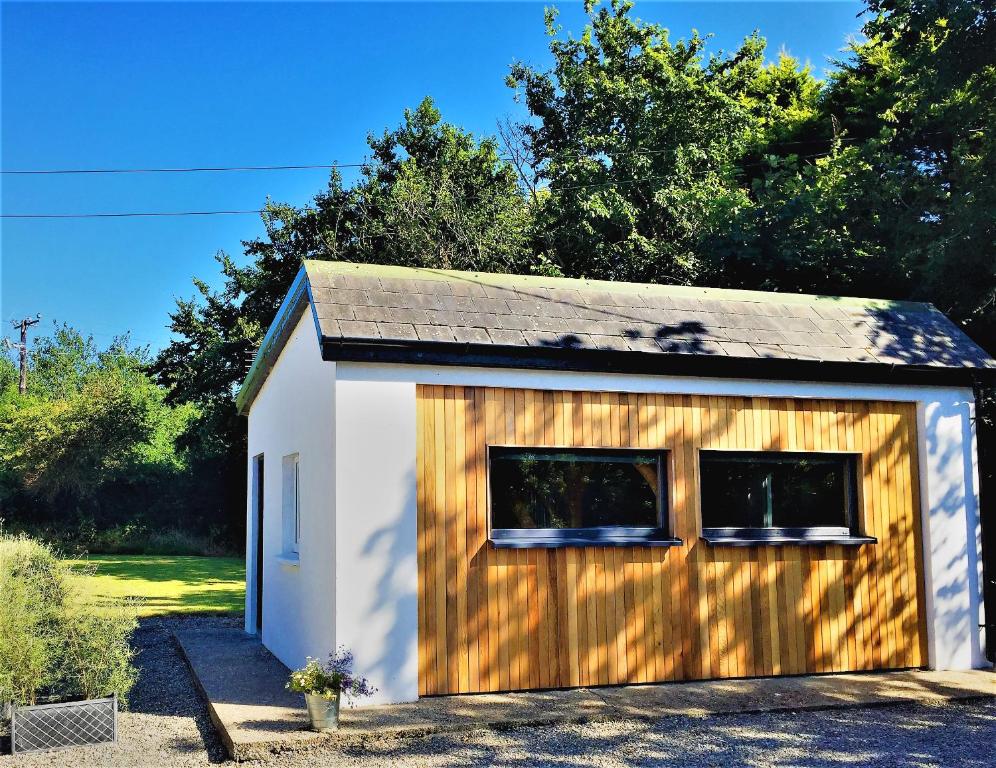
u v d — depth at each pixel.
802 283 15.35
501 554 7.41
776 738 6.25
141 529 30.38
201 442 29.91
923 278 13.41
